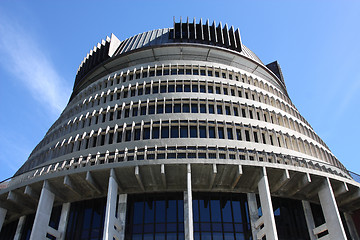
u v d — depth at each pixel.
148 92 37.84
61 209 29.78
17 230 30.05
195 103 35.47
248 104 36.88
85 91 42.88
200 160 25.72
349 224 31.53
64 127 37.97
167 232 26.23
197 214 27.14
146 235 26.14
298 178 27.58
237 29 49.06
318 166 30.53
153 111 35.12
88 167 26.09
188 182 24.70
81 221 28.02
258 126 33.81
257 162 26.20
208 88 38.38
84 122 36.72
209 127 33.38
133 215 27.27
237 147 30.53
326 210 26.80
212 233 26.22
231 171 26.67
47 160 34.62
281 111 38.81
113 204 24.67
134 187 28.27
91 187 27.70
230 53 45.34
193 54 45.00
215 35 46.94
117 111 36.03
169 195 28.42
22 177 31.58
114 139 32.12
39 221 24.72
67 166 29.11
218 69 41.09
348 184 28.97
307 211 29.08
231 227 26.78
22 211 30.73
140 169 26.05
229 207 27.92
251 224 26.62
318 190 28.30
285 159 30.73
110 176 25.34
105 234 22.28
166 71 40.47
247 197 28.50
